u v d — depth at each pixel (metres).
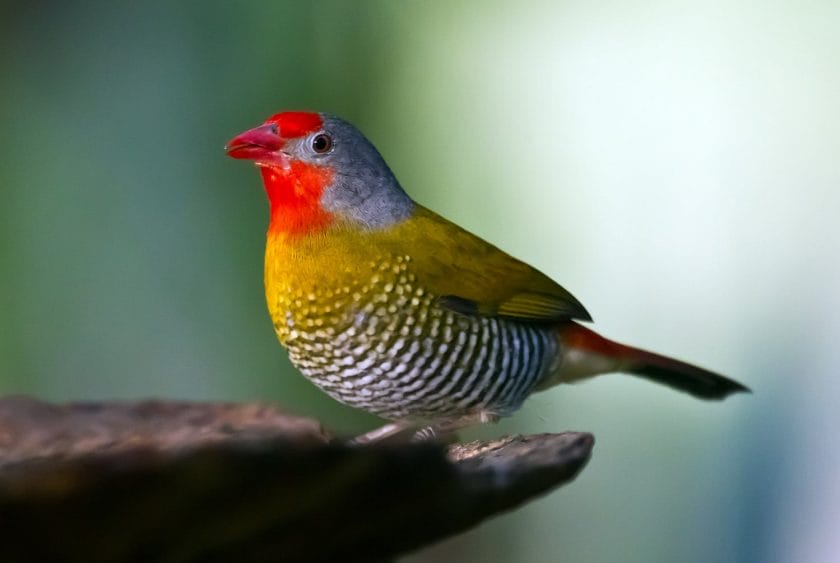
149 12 12.35
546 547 13.47
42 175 12.55
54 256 12.65
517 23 13.13
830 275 12.73
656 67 13.07
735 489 12.95
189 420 6.11
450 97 13.16
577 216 13.30
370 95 12.80
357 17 12.53
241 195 12.52
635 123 13.15
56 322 12.73
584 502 13.39
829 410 12.66
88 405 6.31
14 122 12.41
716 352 13.03
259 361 12.70
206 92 12.43
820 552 12.54
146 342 12.82
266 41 12.37
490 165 13.33
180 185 12.60
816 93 12.77
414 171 13.22
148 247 12.70
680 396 13.17
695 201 13.07
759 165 12.94
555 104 13.26
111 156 12.57
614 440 13.32
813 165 12.80
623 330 13.23
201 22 12.34
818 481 12.63
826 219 12.77
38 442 5.68
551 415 13.30
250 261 12.59
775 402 12.86
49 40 12.27
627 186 13.20
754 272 12.95
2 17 12.02
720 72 12.96
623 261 13.24
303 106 12.43
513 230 13.37
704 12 12.95
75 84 12.44
